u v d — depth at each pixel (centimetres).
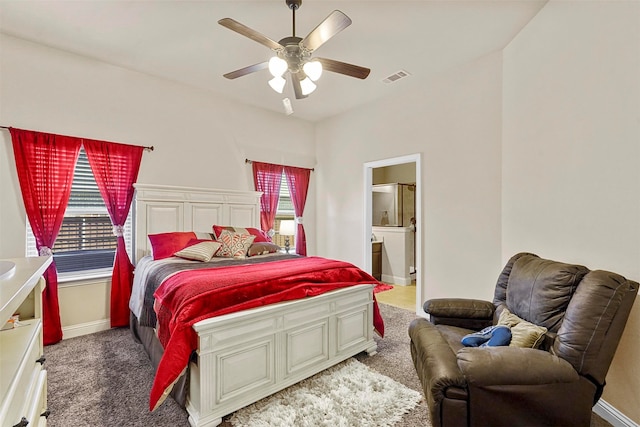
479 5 247
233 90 423
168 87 392
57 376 238
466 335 208
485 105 332
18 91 297
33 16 262
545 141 249
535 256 223
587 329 148
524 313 190
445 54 327
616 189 183
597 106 197
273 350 212
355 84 397
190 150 411
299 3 234
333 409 196
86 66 334
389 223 654
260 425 181
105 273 349
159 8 251
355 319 270
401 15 258
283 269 257
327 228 540
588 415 147
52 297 301
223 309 194
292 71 247
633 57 172
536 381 143
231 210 439
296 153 536
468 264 350
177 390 201
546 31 246
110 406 201
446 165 369
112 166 347
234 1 242
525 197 276
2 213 290
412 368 253
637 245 169
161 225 377
